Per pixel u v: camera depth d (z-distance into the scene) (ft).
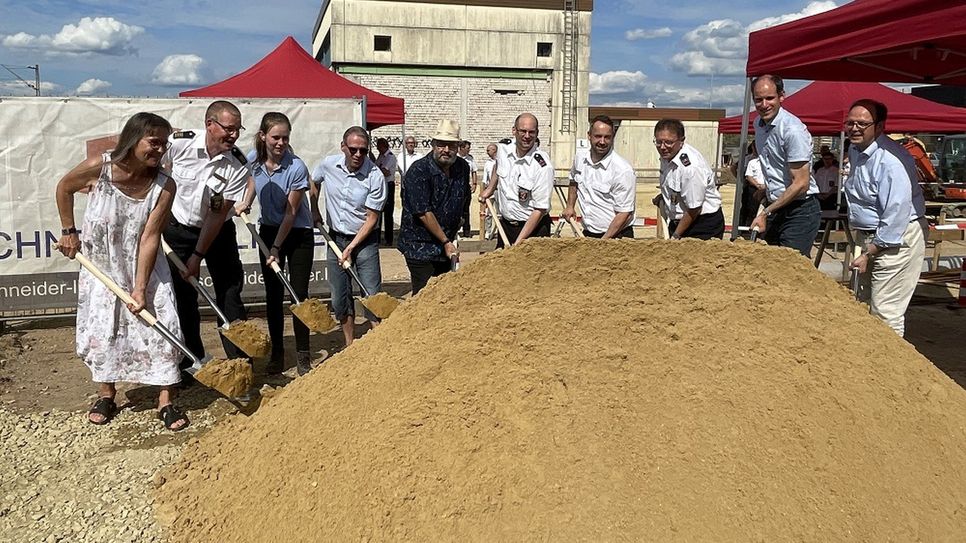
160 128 12.91
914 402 9.96
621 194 17.49
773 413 9.30
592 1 90.27
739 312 10.62
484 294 11.27
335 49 85.51
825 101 37.45
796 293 11.23
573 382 9.57
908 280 16.05
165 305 14.16
